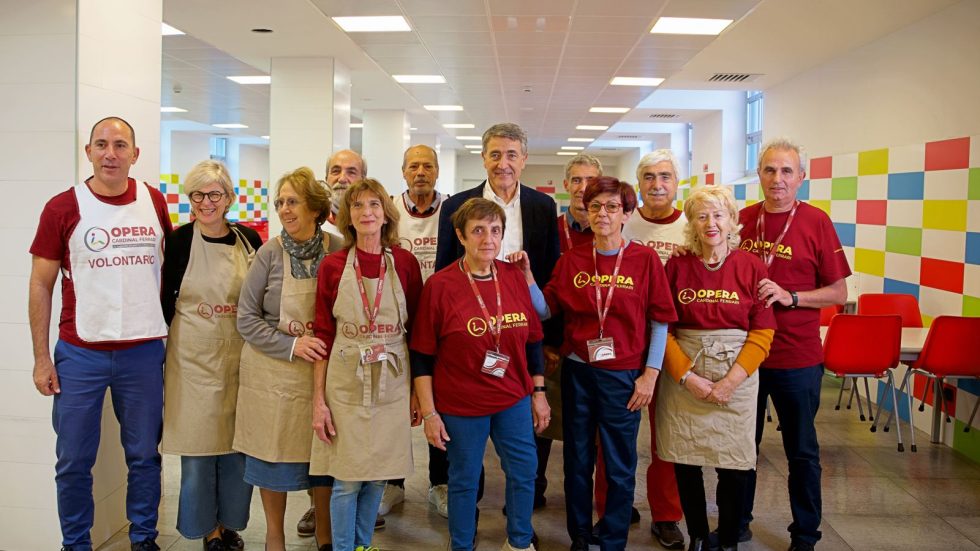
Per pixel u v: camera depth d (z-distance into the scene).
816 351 3.05
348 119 8.86
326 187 2.85
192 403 2.85
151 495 2.91
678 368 2.84
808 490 3.06
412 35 6.55
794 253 3.09
